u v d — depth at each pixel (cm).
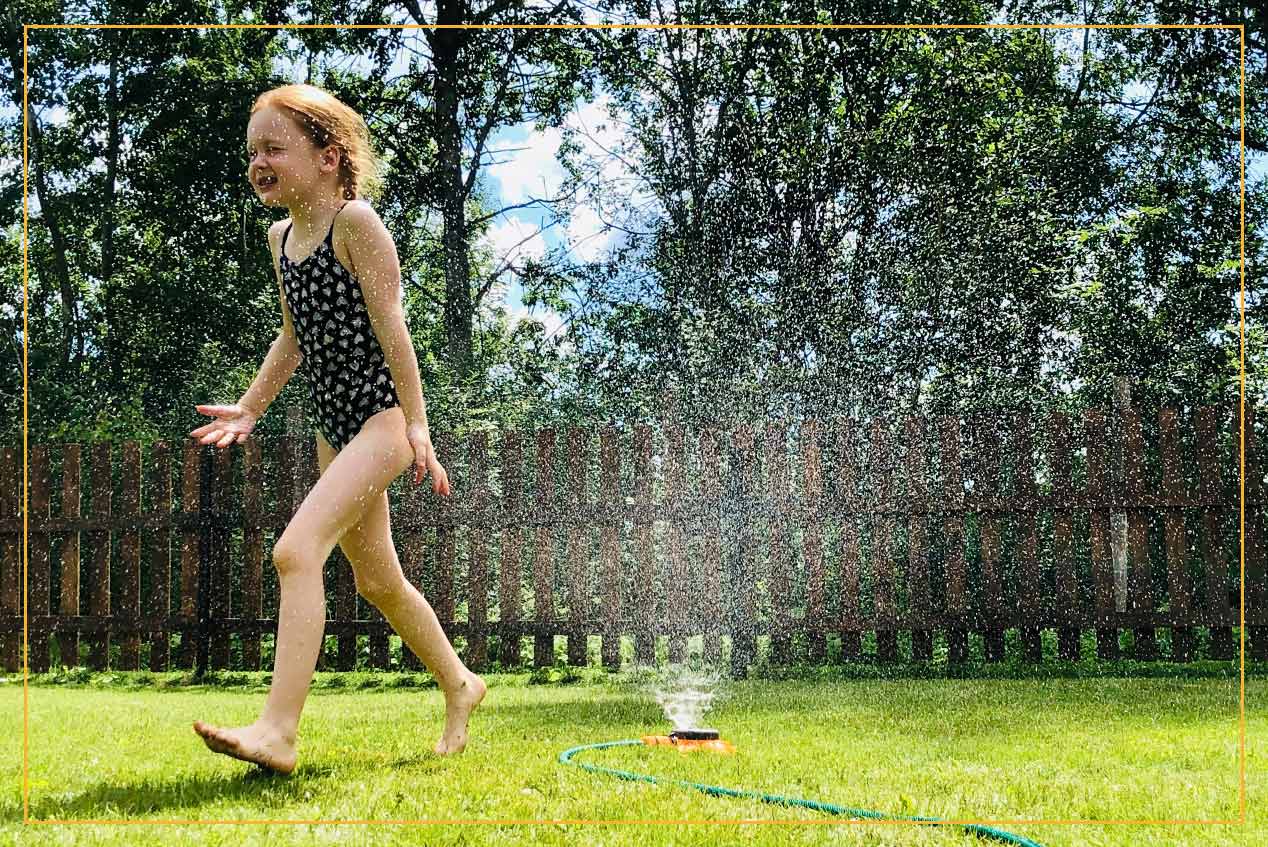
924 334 950
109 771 279
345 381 287
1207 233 1234
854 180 992
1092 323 1041
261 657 745
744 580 695
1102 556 674
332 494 271
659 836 211
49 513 753
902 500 691
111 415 1140
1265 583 657
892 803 246
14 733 370
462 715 319
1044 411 942
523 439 727
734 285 984
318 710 464
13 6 1560
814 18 1110
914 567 689
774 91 1105
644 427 708
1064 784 272
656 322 1040
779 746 338
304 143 281
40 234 1756
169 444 739
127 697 573
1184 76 1352
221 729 248
